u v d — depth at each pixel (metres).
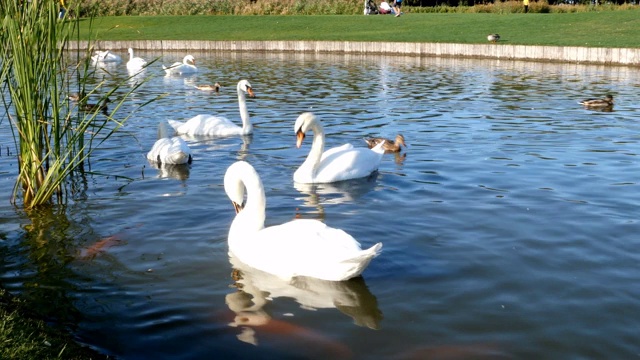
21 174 5.53
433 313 3.68
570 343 3.36
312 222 4.35
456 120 9.59
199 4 35.06
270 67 17.97
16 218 5.20
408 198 5.77
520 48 19.48
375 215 5.31
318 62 19.38
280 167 6.93
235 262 4.38
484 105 10.99
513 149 7.65
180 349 3.31
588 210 5.39
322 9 34.38
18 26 5.13
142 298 3.87
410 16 30.16
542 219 5.18
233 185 4.50
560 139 8.22
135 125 9.20
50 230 4.95
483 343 3.36
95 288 3.99
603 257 4.46
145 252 4.54
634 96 11.97
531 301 3.82
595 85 13.58
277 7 34.56
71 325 3.55
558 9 31.52
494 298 3.86
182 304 3.79
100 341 3.39
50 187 5.55
